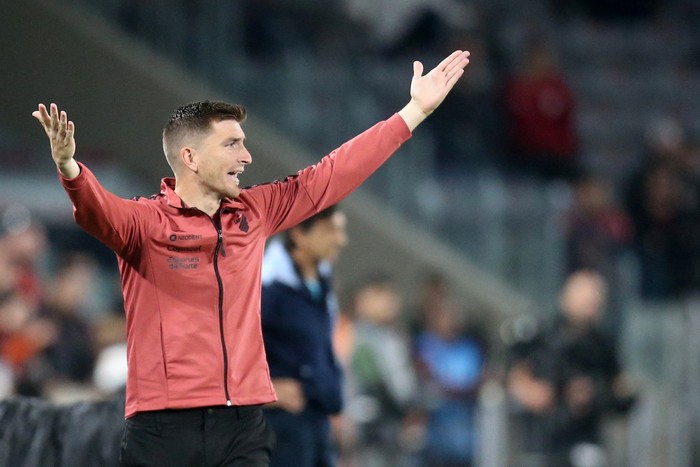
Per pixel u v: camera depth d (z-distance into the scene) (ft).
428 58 160.04
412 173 142.82
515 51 164.14
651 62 181.06
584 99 176.24
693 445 111.34
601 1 185.06
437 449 106.01
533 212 139.95
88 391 99.55
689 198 149.89
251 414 47.93
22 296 108.88
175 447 46.62
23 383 96.58
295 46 154.92
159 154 136.05
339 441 93.35
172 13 140.77
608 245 136.46
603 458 100.68
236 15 148.66
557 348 100.32
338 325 103.35
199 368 46.32
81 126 135.13
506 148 148.87
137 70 135.33
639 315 122.52
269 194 49.57
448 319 113.91
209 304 46.68
